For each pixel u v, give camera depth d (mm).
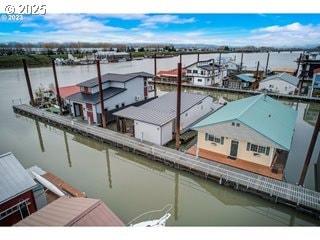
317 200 11461
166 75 51344
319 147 18859
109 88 26781
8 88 43125
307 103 34281
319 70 35750
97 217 7645
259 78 48812
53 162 17719
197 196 14000
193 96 23969
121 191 13961
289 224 11664
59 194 12141
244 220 11852
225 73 54375
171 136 19344
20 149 20016
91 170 16562
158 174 16297
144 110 20562
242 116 15391
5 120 27609
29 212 10305
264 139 14188
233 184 13188
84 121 24453
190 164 14977
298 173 14891
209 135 16562
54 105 29812
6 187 9633
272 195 11984
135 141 18859
